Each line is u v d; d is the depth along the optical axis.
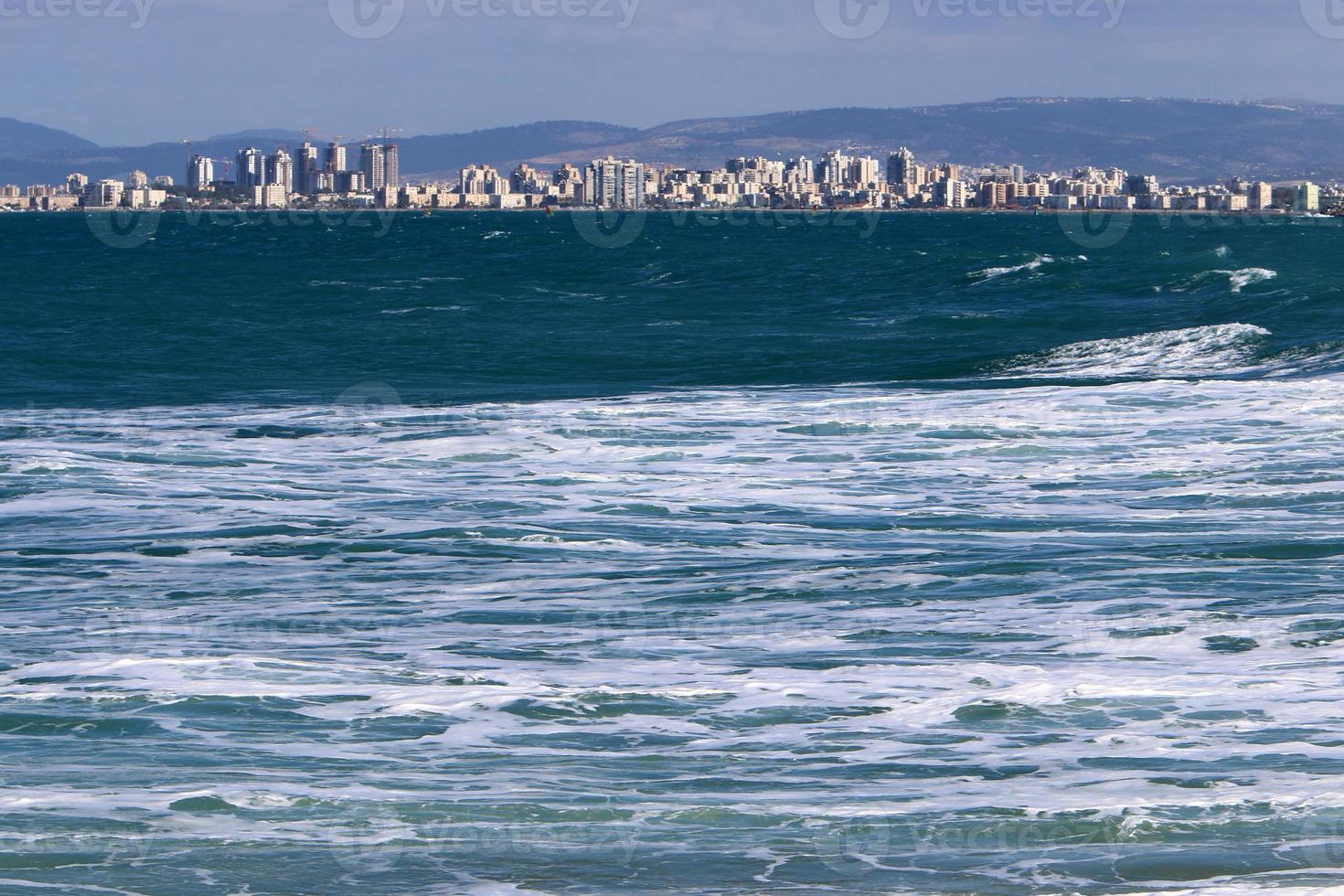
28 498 53.03
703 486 54.62
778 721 27.83
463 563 42.84
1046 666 31.33
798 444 63.38
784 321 137.50
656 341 118.69
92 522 49.03
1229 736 26.25
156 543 45.88
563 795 23.72
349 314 145.88
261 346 115.56
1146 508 49.38
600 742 26.69
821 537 45.88
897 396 78.69
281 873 20.50
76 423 73.25
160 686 30.19
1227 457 57.72
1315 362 89.56
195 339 119.69
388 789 23.98
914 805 23.05
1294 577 38.78
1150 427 65.25
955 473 56.69
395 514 50.00
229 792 23.81
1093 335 118.81
